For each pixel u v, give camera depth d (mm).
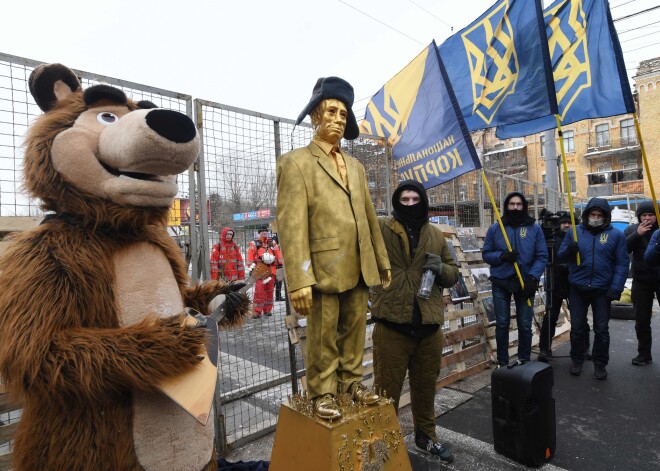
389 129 4797
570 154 28203
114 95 1637
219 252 3373
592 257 4426
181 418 1526
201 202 3045
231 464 2541
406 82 4562
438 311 2822
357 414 1841
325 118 1946
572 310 4633
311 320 1900
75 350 1234
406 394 3932
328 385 1854
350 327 1971
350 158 2094
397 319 2734
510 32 4227
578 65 4230
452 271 2881
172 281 1705
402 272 2801
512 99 4219
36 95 1659
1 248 2049
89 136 1502
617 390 4098
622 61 3941
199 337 1415
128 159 1445
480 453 3000
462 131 3947
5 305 1294
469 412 3695
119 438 1393
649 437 3162
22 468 1414
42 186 1504
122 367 1252
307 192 1877
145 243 1665
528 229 4391
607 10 4031
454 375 4434
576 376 4523
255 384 3910
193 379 1383
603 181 26766
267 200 3600
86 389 1246
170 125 1438
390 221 2914
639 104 24641
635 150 24906
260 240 5500
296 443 1876
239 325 1989
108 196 1505
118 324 1457
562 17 4352
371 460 1829
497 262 4383
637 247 4859
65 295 1316
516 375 2855
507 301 4453
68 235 1449
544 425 2814
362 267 1897
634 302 4918
